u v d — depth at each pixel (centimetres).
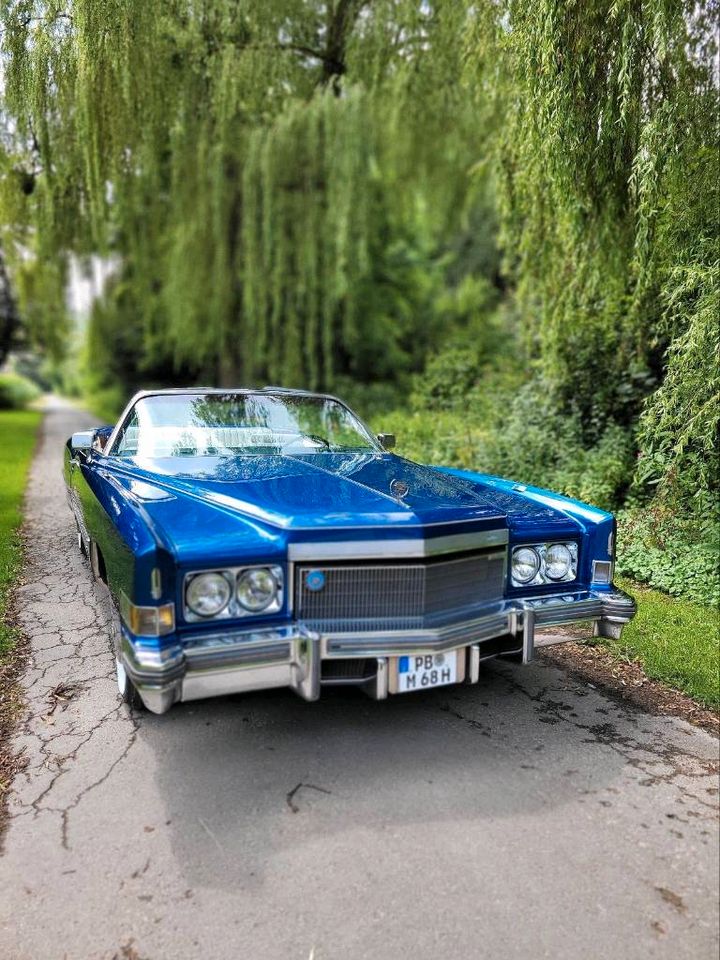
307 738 287
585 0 502
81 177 849
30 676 344
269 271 1445
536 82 534
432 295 2086
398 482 311
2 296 2581
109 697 322
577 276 650
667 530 525
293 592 255
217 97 865
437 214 1611
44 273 1619
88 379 2923
